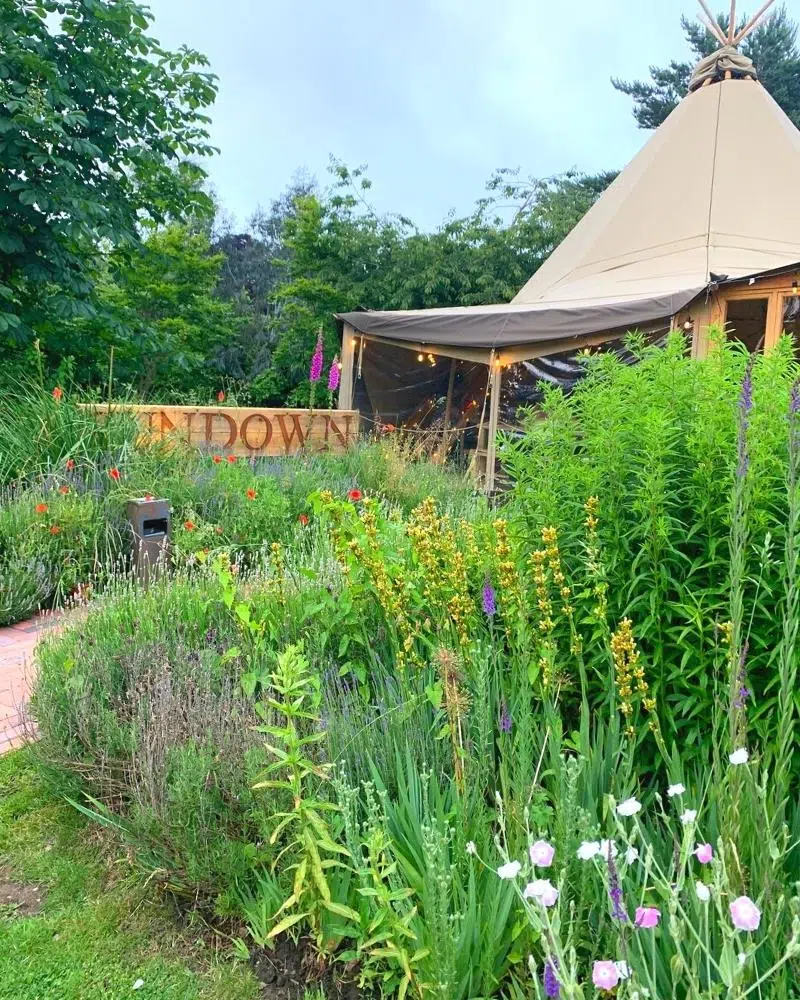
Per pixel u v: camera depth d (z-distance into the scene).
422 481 7.78
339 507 2.96
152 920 2.29
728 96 12.15
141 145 8.95
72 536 5.55
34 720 3.12
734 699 1.68
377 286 19.73
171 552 5.54
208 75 9.20
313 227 20.23
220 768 2.41
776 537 2.29
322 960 2.03
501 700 2.30
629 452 2.67
